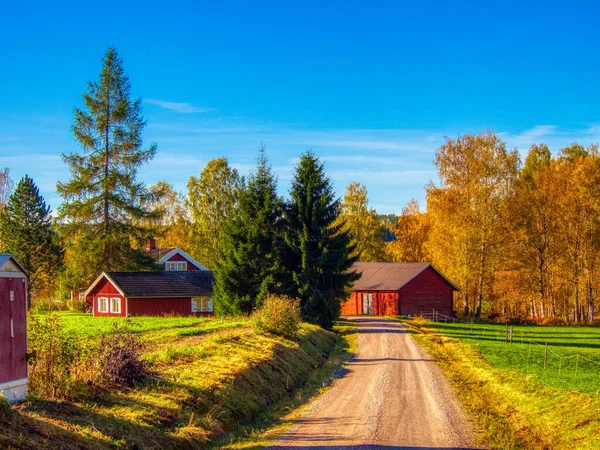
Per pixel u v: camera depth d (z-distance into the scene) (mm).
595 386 22719
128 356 17531
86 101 56219
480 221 58031
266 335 30688
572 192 57156
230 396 18750
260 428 17688
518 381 24641
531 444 16375
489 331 48688
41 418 12688
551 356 33031
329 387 24531
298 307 38938
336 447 15305
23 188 57781
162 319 44594
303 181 45781
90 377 16188
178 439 14336
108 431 13188
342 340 40844
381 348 36500
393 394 22859
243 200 44812
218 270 44312
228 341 27312
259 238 43750
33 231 56844
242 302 43062
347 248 46094
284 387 23391
